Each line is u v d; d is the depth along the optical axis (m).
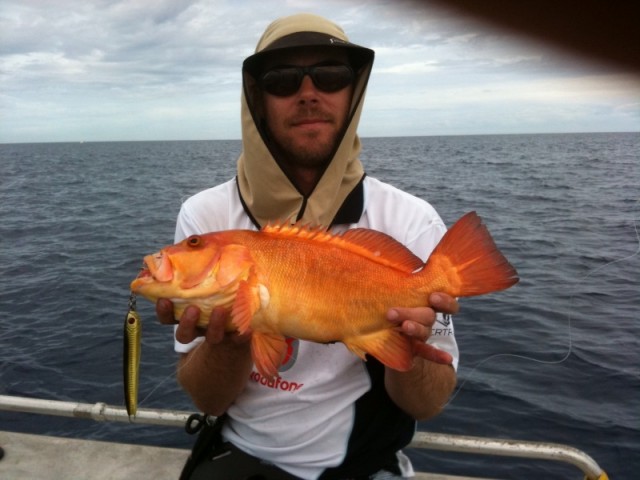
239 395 0.89
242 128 0.90
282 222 0.75
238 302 0.64
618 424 1.70
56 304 3.22
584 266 3.63
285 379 0.85
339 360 0.84
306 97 0.85
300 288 0.67
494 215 6.01
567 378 2.00
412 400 0.82
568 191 8.35
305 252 0.69
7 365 2.38
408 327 0.65
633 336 2.36
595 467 0.99
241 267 0.67
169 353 2.39
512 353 2.23
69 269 4.11
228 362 0.79
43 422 1.88
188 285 0.66
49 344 2.61
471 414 1.79
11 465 1.18
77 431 1.83
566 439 1.65
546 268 3.60
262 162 0.85
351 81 0.87
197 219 0.93
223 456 0.90
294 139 0.87
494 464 1.55
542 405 1.83
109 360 2.41
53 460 1.20
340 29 0.94
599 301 2.85
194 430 1.02
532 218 5.77
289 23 0.89
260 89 0.90
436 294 0.67
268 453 0.86
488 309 2.75
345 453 0.85
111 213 7.32
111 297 3.33
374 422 0.86
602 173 11.88
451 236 0.69
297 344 0.84
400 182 10.00
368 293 0.68
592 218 5.69
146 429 1.83
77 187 11.73
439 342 0.88
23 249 5.00
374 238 0.71
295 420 0.85
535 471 1.52
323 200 0.87
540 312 2.70
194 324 0.67
